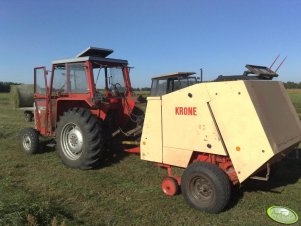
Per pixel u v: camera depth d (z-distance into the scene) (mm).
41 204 4734
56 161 7793
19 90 16594
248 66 6047
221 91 4848
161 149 5594
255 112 4590
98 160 7121
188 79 9953
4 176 6629
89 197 5551
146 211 4980
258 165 4578
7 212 4348
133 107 7629
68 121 7207
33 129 8492
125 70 8211
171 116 5406
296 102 27016
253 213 4883
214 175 4785
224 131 4840
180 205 5195
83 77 7332
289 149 5172
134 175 6691
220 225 4527
